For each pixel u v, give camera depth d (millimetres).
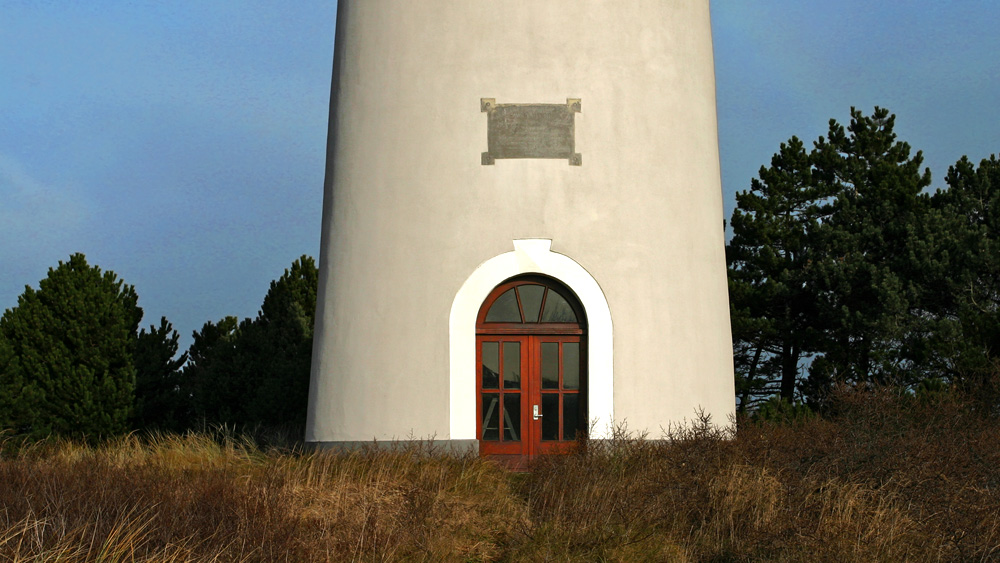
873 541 9367
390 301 14844
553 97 14961
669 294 14984
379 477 12102
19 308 21797
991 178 27531
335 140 15984
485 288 14641
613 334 14602
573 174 14836
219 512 9914
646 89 15242
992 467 11594
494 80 14984
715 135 16422
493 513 11078
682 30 15758
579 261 14672
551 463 12531
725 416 15523
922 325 25188
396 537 9891
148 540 8828
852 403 13875
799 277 28016
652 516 10492
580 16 15164
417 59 15203
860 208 28203
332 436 14992
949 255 25422
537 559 9555
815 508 10000
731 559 9523
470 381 14500
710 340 15438
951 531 9508
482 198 14773
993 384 16859
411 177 14992
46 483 10727
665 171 15211
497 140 14867
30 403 20438
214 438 17391
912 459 11172
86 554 8336
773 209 30328
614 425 14414
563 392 14703
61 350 21500
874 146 29859
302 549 9250
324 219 16156
